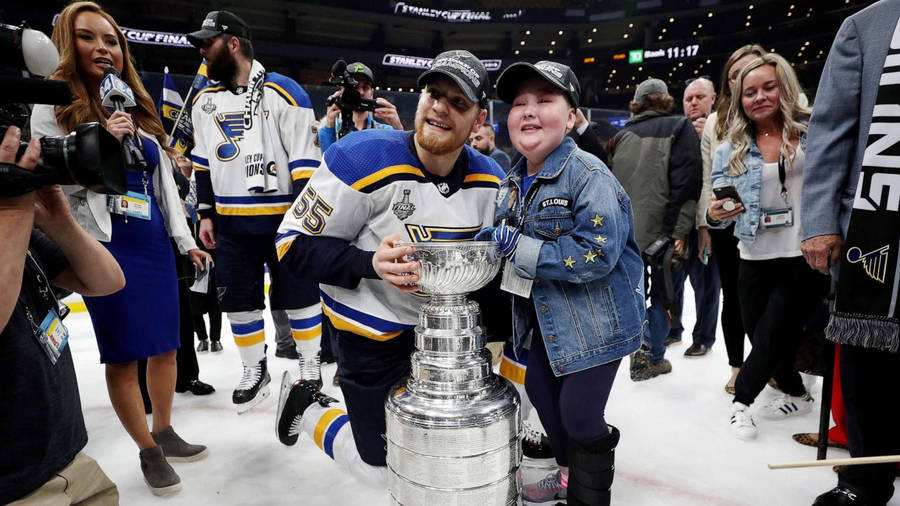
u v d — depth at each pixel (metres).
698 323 3.45
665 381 3.00
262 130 2.55
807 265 2.05
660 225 2.91
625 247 1.55
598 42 30.39
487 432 1.23
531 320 1.59
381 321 1.56
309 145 2.62
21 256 0.82
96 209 1.68
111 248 1.74
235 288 2.60
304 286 2.67
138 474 1.98
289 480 1.92
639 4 27.70
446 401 1.25
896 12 1.39
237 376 3.22
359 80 2.98
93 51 1.78
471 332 1.30
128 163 1.60
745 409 2.29
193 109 2.64
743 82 2.20
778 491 1.81
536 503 1.70
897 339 1.32
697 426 2.38
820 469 1.95
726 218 2.17
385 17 26.25
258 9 23.89
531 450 1.98
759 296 2.26
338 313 1.62
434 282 1.23
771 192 2.14
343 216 1.47
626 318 1.47
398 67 28.12
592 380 1.45
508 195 1.59
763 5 25.50
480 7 28.22
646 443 2.20
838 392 2.08
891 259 1.32
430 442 1.22
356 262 1.43
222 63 2.47
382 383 1.62
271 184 2.54
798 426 2.36
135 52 21.25
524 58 30.50
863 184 1.38
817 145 1.56
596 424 1.45
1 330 0.80
